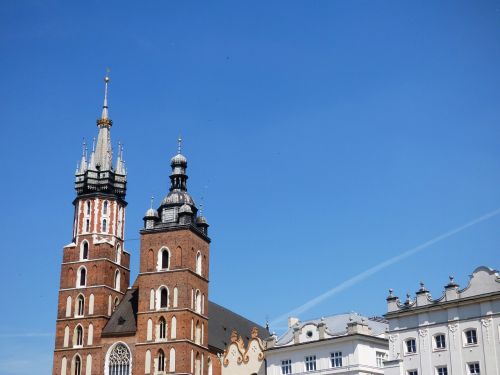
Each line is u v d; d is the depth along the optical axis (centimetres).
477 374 8525
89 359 12794
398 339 9325
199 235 13250
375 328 11381
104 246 13488
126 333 12669
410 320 9269
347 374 10350
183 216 12962
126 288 13912
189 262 12738
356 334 10362
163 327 12444
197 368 12538
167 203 13262
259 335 16362
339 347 10556
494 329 8481
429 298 9169
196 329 12688
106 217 13850
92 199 13875
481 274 8762
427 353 8994
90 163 14138
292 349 11081
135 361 12388
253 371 12238
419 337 9112
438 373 8862
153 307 12581
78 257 13562
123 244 14075
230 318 15775
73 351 12925
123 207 14275
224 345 14138
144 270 12850
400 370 9175
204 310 13088
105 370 12600
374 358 10525
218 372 13438
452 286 8969
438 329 8969
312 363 10812
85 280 13375
